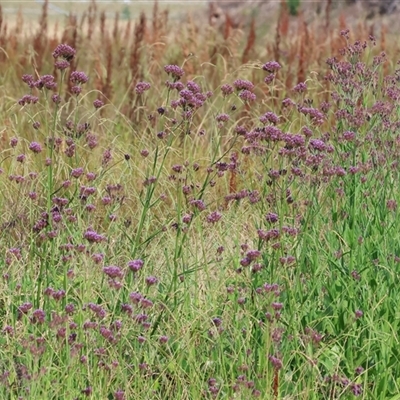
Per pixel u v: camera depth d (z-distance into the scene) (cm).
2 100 1036
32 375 460
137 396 486
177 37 1386
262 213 601
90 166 842
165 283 603
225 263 614
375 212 615
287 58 1240
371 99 973
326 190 629
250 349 505
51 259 554
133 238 636
